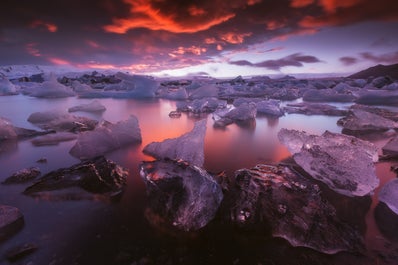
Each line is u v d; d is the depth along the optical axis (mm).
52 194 1766
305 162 2115
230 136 3574
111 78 20016
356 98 8711
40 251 1233
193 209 1465
